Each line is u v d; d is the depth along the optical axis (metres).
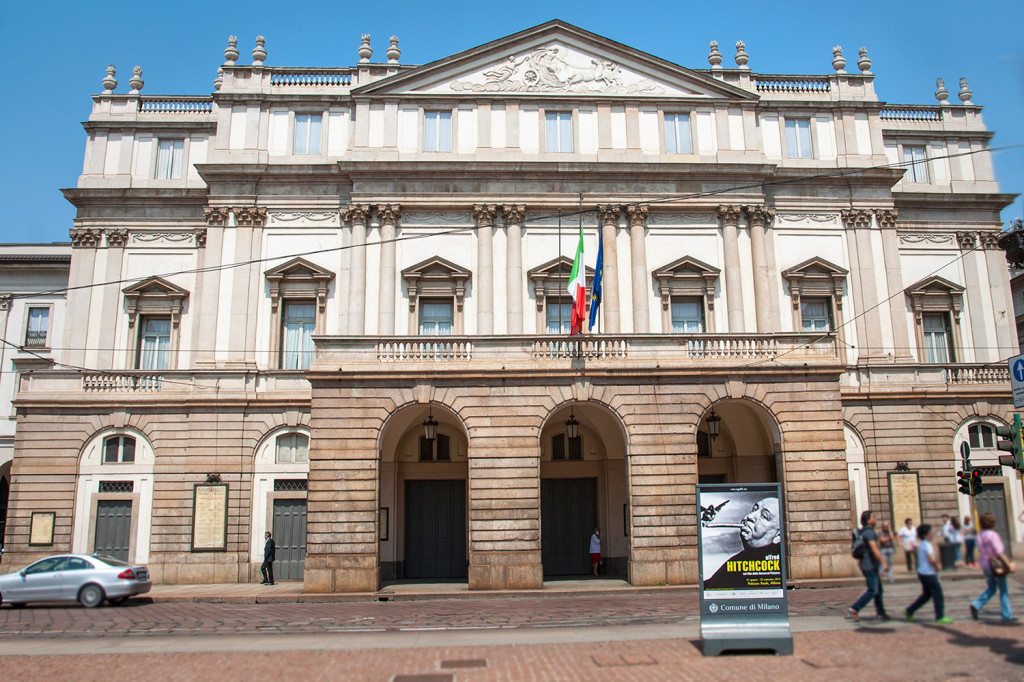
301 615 22.14
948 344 37.88
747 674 12.56
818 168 37.53
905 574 10.81
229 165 36.09
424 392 27.67
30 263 45.06
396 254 35.47
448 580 31.70
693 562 27.09
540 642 16.08
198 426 34.12
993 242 38.88
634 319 35.16
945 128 40.41
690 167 36.19
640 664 13.63
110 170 37.94
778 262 36.72
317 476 27.05
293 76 37.91
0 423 44.31
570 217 35.97
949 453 35.03
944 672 10.11
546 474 33.50
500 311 35.03
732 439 33.38
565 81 37.47
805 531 27.55
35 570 25.02
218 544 33.12
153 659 14.88
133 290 36.44
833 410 28.39
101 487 33.88
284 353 35.53
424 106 36.97
